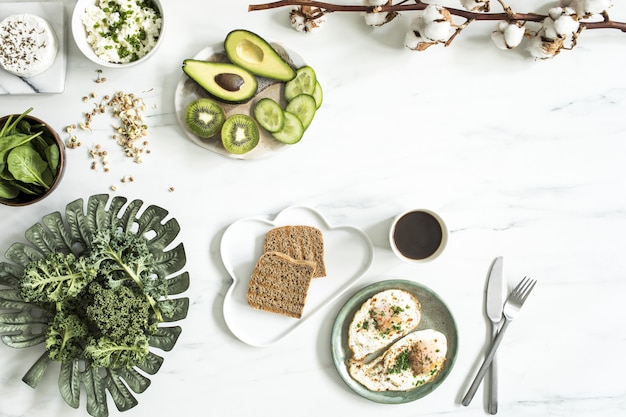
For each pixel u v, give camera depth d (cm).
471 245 116
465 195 116
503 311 116
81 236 110
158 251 110
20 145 106
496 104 115
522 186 116
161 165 114
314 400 116
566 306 117
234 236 114
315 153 115
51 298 103
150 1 109
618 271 117
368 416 117
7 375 114
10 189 108
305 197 115
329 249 114
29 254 110
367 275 115
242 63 109
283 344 116
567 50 113
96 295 102
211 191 114
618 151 116
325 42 114
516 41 110
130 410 115
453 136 115
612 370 117
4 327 109
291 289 113
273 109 110
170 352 115
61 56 111
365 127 115
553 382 117
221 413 116
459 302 116
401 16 113
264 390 116
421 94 115
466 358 117
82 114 113
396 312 114
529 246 116
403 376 115
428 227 111
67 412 115
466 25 109
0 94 111
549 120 115
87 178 113
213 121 111
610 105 116
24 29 108
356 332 115
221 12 113
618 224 117
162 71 113
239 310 115
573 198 116
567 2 111
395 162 115
